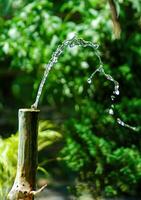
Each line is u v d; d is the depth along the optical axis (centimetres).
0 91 1201
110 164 512
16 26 612
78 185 523
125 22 593
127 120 523
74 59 588
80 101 573
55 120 909
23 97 1020
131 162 505
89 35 579
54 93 662
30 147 294
